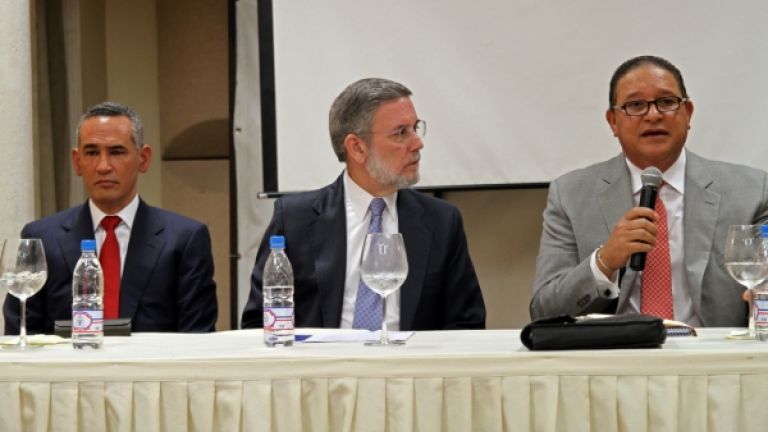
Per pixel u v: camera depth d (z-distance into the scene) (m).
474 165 4.57
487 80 4.55
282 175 4.77
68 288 3.42
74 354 2.15
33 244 2.46
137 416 2.04
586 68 4.46
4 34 4.36
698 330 2.59
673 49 4.37
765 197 3.15
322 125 4.73
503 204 5.05
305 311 3.16
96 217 3.53
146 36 6.59
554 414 1.98
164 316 3.47
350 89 3.18
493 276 5.06
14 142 4.37
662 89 3.11
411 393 2.00
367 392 2.00
